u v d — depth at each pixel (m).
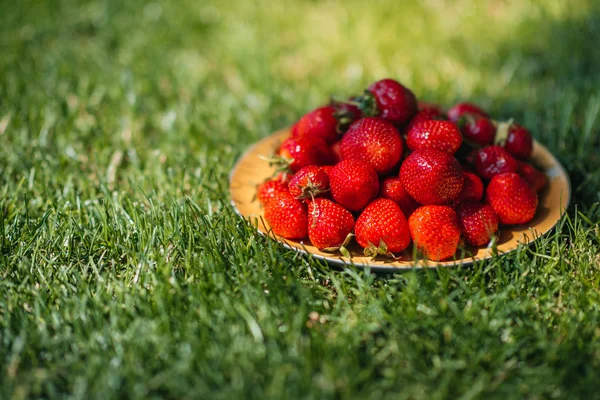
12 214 0.80
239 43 1.09
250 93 0.99
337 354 0.68
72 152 0.89
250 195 0.80
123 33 1.13
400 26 1.12
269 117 0.96
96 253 0.77
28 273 0.74
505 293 0.71
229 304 0.71
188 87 1.01
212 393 0.66
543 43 1.06
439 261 0.73
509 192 0.74
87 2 1.23
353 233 0.74
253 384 0.67
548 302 0.72
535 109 0.94
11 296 0.73
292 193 0.74
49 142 0.91
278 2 1.23
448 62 1.05
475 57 1.05
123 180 0.87
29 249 0.77
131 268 0.75
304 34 1.13
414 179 0.73
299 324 0.69
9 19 1.15
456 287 0.73
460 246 0.74
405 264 0.72
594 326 0.70
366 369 0.68
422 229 0.72
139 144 0.92
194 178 0.85
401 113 0.77
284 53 1.08
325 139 0.79
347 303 0.72
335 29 1.13
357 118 0.79
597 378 0.67
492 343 0.69
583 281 0.73
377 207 0.72
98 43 1.10
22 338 0.69
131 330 0.69
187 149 0.90
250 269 0.74
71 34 1.13
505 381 0.67
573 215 0.79
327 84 1.01
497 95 0.98
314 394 0.66
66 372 0.68
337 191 0.73
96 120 0.94
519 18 1.11
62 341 0.69
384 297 0.71
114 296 0.73
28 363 0.69
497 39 1.08
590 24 1.07
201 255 0.74
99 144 0.90
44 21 1.16
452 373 0.67
